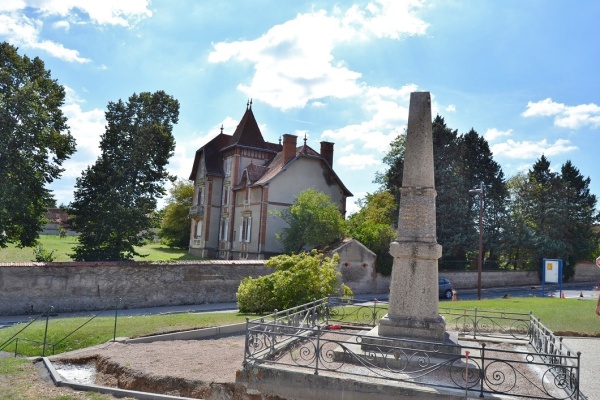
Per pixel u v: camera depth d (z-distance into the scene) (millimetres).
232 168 51312
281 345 12102
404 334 11234
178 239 63875
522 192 57625
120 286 26625
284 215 42000
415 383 9242
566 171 58438
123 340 14453
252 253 45531
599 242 61000
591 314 21578
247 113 52938
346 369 10328
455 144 49875
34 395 8516
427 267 11516
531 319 15039
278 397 9656
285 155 45875
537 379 10672
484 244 48469
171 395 9477
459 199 48188
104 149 33062
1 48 29500
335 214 39875
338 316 19375
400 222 11859
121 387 10398
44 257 34906
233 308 26922
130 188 32156
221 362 11578
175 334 15336
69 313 24391
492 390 8883
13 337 15180
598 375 11734
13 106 27766
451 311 21531
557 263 37156
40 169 30484
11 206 27797
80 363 12242
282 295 21344
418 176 11828
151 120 34156
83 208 31484
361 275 37219
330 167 47156
